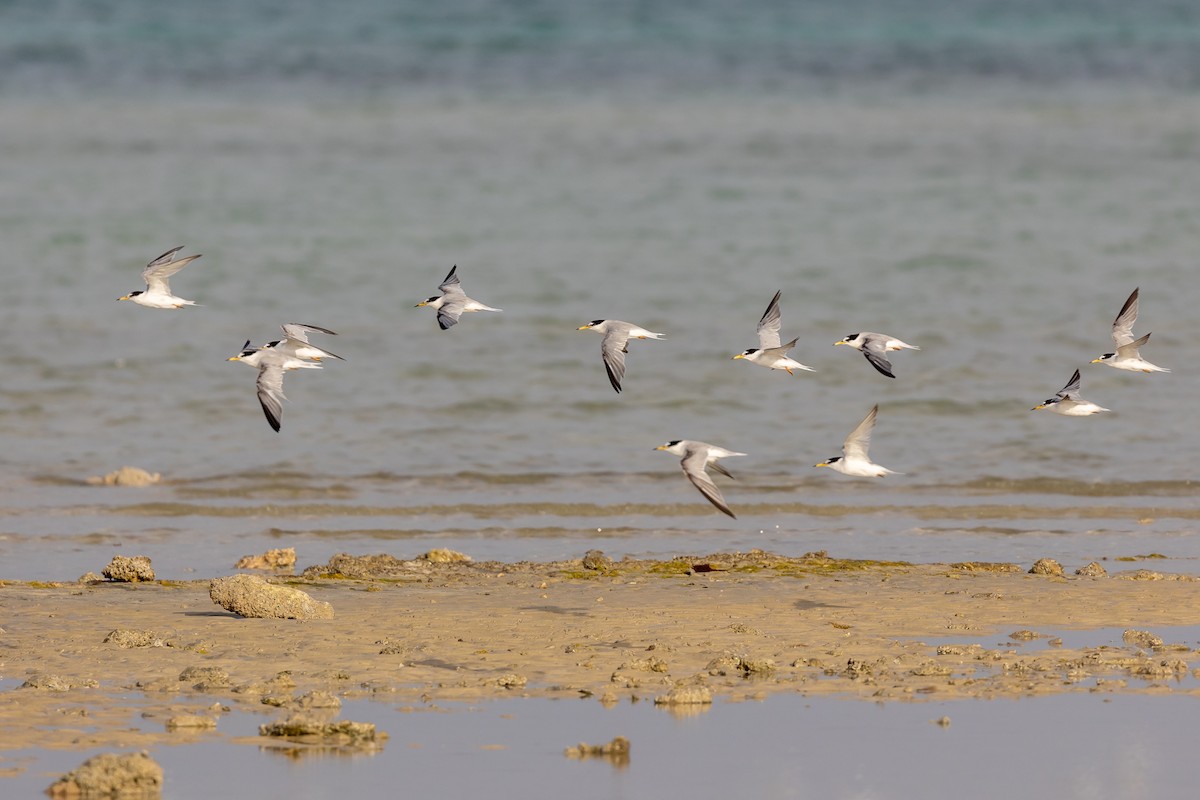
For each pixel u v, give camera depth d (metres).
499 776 16.50
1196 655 20.97
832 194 64.38
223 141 73.50
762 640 21.69
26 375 40.59
